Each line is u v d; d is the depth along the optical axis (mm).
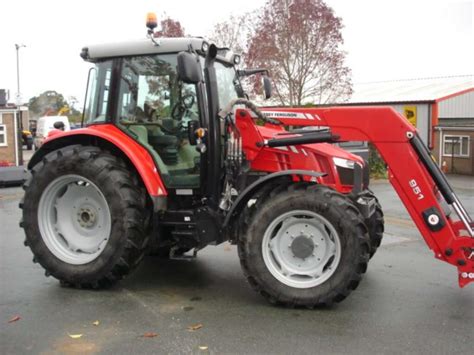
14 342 3709
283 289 4316
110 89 5035
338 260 4234
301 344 3672
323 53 16375
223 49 5656
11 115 19484
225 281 5145
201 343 3689
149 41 4887
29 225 4996
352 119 4531
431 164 4398
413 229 7961
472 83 26391
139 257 4781
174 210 4859
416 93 24531
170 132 4957
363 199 4793
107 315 4215
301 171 4312
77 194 5008
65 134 5031
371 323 4047
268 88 6055
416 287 4965
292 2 16219
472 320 4113
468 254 4266
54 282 5098
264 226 4336
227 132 4836
